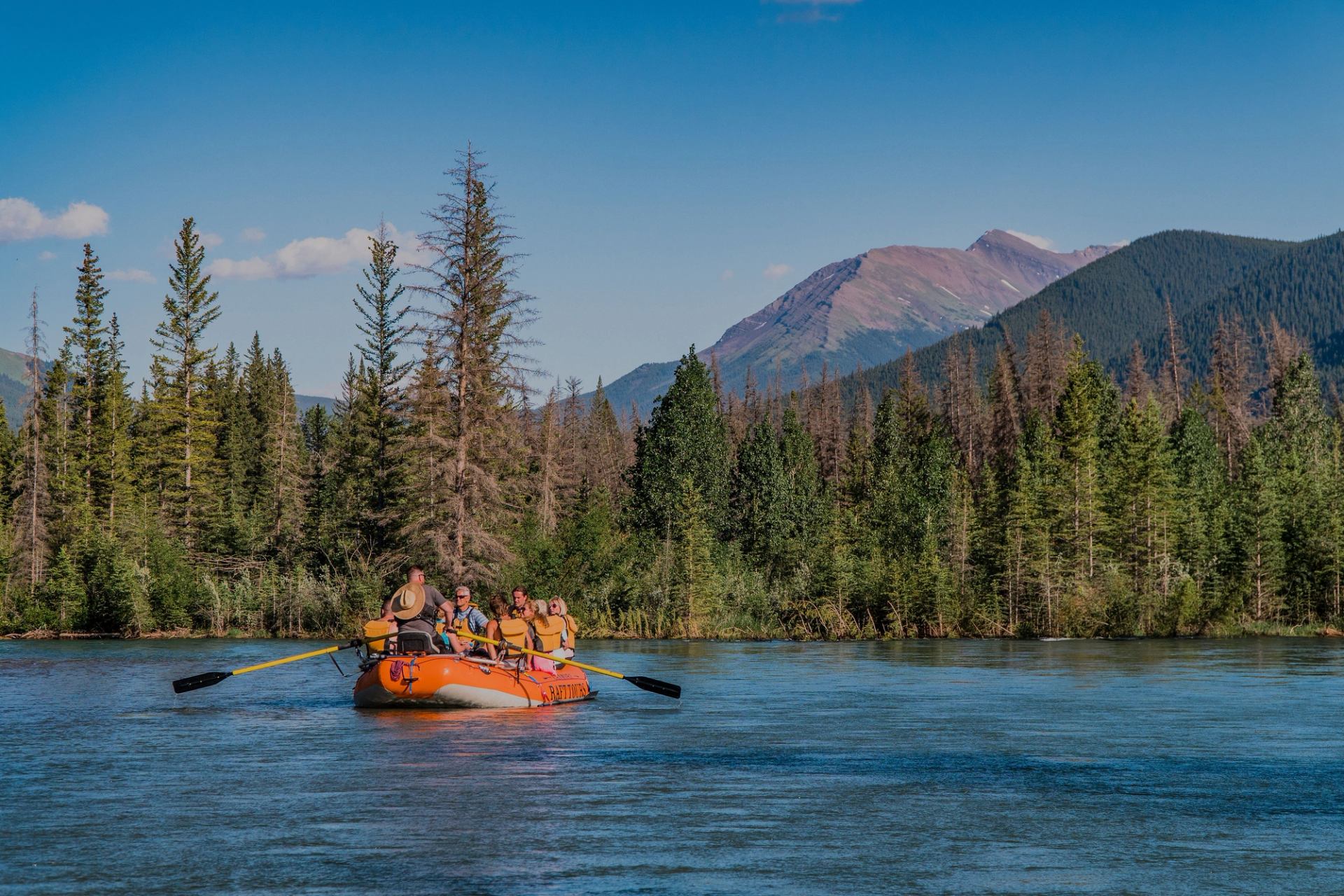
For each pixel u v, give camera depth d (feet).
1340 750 47.39
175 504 235.40
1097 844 29.84
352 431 248.11
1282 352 379.96
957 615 211.61
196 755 44.16
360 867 26.94
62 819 32.17
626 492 362.74
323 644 161.48
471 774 39.81
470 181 167.63
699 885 25.67
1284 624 234.79
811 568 223.30
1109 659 121.49
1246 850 29.22
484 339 166.61
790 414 350.02
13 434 296.10
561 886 25.48
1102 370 332.60
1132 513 250.78
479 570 165.37
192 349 244.83
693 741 48.85
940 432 342.03
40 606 201.77
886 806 34.58
